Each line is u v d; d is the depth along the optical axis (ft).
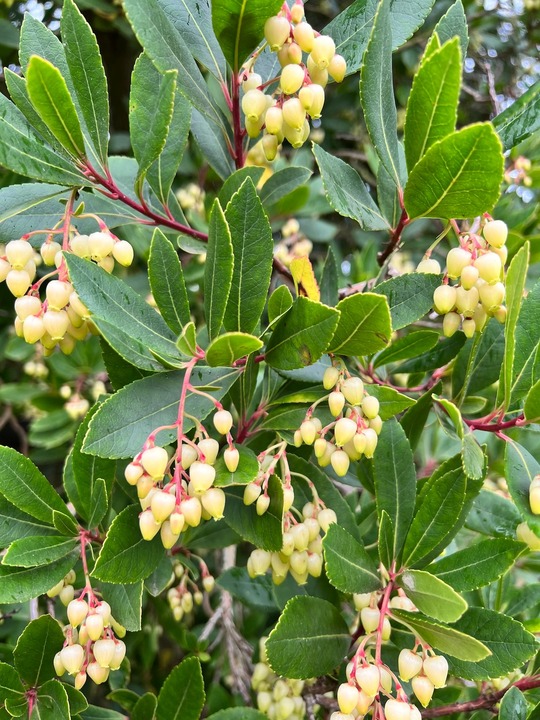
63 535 0.93
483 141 0.71
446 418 1.15
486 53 2.49
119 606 0.87
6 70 0.86
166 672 2.05
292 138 0.87
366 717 0.96
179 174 2.31
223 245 0.79
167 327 0.87
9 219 0.99
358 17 1.00
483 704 1.06
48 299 0.82
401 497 0.93
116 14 2.21
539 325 0.95
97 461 0.94
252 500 0.87
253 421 1.05
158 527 0.76
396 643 0.92
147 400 0.82
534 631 1.09
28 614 1.47
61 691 0.88
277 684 1.19
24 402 2.30
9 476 0.90
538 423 0.93
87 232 1.02
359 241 2.51
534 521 0.83
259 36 0.86
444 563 0.88
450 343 1.15
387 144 0.94
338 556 0.83
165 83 0.81
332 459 0.87
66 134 0.84
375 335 0.78
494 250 0.82
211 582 1.27
